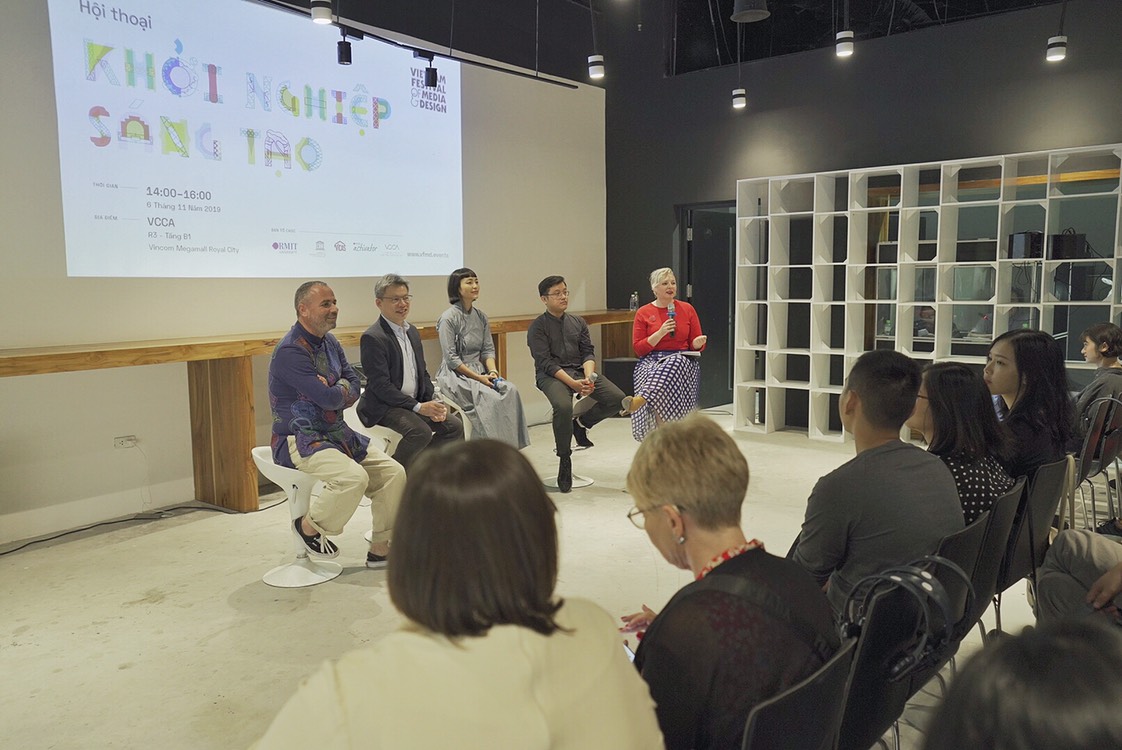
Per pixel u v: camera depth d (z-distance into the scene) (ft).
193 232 16.15
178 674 9.39
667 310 17.66
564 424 16.58
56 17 13.97
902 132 21.35
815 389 21.58
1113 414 11.80
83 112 14.40
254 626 10.68
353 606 11.32
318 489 12.28
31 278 13.92
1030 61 19.43
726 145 24.48
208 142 16.29
